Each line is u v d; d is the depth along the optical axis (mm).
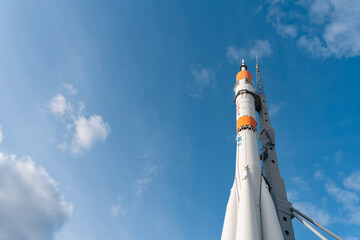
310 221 23859
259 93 35969
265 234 21797
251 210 21844
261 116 33656
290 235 24062
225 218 23391
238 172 25766
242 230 20219
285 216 25234
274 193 26516
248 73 36562
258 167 26156
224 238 21719
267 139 31141
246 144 27578
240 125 29828
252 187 24234
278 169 28969
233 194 24781
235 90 35375
